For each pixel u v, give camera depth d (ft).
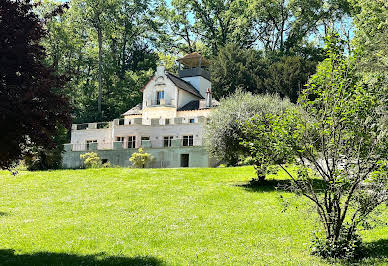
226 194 72.02
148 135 146.82
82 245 43.27
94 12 214.07
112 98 224.74
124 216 58.13
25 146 38.17
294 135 35.65
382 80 36.32
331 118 35.06
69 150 146.61
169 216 57.06
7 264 35.22
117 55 250.57
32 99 35.37
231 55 212.84
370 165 33.94
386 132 34.32
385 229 43.73
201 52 250.16
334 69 36.11
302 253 37.68
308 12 213.05
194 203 65.82
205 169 103.30
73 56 224.33
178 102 166.61
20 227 52.80
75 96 209.26
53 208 65.72
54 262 35.96
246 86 203.51
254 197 68.54
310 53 216.95
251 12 229.86
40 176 97.40
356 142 34.91
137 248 41.60
